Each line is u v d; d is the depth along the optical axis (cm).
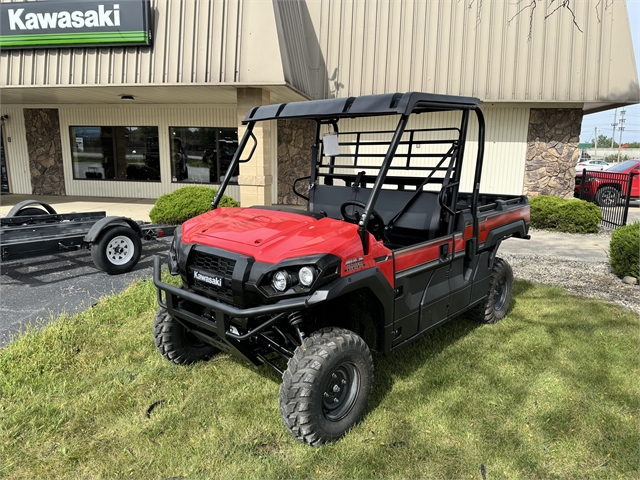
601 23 994
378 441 262
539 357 364
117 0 820
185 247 285
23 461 241
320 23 1083
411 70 1056
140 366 336
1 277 550
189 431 267
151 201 1279
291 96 1005
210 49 821
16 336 379
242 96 855
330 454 250
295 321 260
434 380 328
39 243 527
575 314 457
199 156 1312
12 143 1388
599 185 1072
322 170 968
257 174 884
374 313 287
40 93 1010
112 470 236
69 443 255
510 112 1091
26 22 855
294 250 244
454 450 255
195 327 301
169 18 834
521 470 243
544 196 999
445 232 346
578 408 296
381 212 366
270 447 257
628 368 347
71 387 307
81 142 1365
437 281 337
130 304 450
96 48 859
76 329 387
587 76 1002
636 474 240
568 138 1088
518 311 466
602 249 774
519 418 284
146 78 847
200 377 324
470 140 1107
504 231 408
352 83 1084
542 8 1001
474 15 1023
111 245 561
